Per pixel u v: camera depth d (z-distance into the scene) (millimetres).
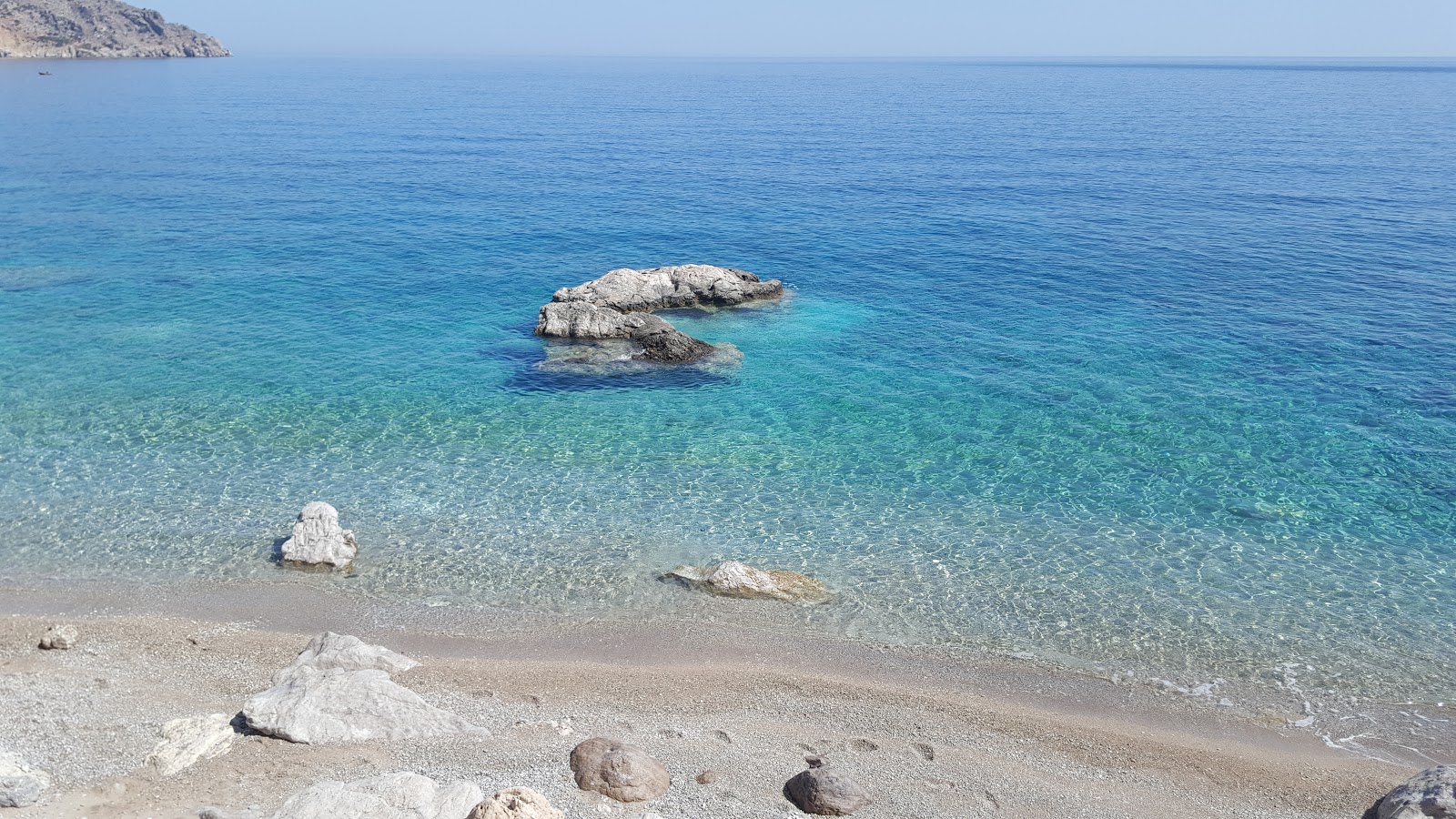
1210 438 39375
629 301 55188
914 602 28812
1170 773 21953
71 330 51625
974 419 41438
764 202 88500
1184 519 33406
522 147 127000
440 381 45312
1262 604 28594
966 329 52844
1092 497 34938
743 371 46750
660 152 123562
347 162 110500
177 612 27594
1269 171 103688
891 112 193375
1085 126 159625
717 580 29203
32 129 133125
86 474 35781
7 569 29500
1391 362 46812
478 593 28938
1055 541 32031
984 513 33875
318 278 62594
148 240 71250
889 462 37656
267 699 22047
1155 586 29547
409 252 69312
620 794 19469
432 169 106125
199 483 35281
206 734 21047
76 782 19594
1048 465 37344
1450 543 31688
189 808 18781
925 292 60031
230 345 49875
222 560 30391
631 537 32188
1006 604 28719
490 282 62062
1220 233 73938
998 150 125125
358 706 22000
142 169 101688
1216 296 58188
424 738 21641
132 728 21781
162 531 31922
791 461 37719
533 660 25875
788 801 19906
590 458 37906
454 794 18406
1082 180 99250
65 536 31469
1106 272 63750
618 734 22359
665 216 82312
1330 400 42625
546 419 41406
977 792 20672
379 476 36125
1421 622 27703
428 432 40000
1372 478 35969
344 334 51844
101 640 26031
